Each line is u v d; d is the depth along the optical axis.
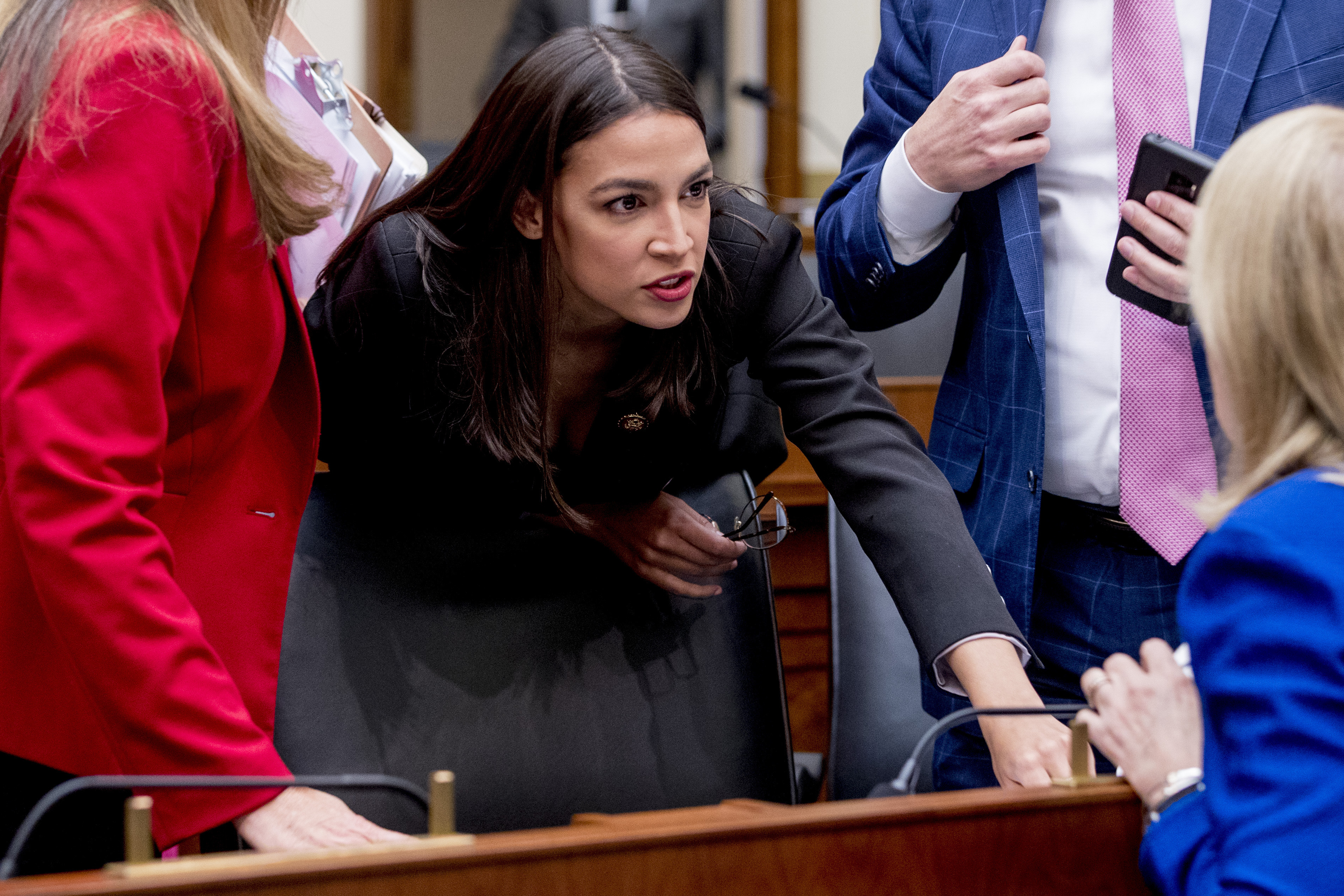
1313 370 1.44
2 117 1.69
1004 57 2.38
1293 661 1.32
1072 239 2.44
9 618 1.78
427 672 2.46
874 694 3.14
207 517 1.94
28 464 1.64
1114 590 2.44
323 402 2.44
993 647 2.08
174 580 1.79
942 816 1.44
